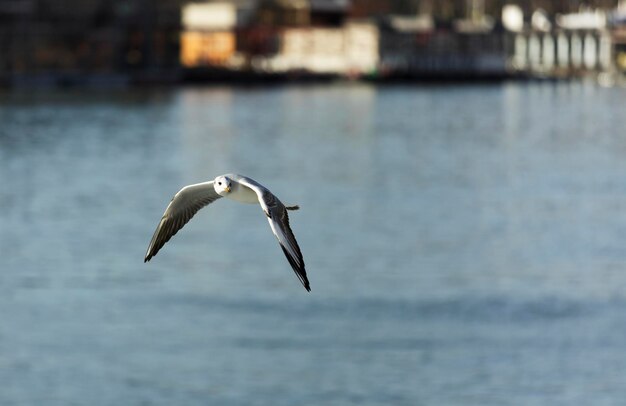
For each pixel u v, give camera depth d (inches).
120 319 2130.9
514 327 2071.9
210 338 2000.5
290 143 5634.8
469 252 2765.7
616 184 4055.1
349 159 4982.8
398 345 1971.0
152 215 3380.9
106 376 1843.0
